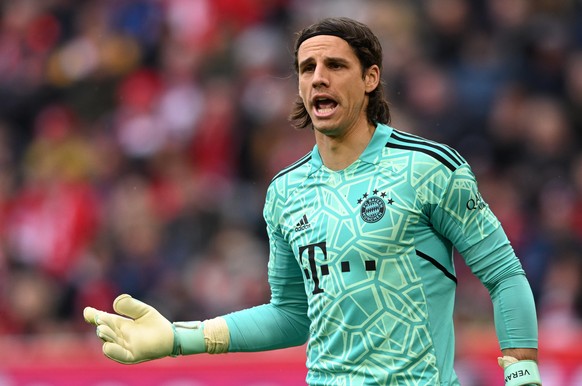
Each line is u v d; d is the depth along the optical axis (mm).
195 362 28172
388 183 15492
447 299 15555
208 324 16859
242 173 44031
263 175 43469
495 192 39844
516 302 15328
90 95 49031
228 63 47344
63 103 50062
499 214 39094
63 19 53312
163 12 51469
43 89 50688
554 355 27578
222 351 16875
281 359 27859
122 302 16266
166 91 47594
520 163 41719
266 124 44375
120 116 47844
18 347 31406
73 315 39219
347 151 15852
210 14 50312
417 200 15359
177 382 28203
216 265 38562
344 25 15789
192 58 48500
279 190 16375
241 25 49906
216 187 42500
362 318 15289
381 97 16234
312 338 15922
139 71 49375
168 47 49938
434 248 15516
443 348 15320
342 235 15469
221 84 46625
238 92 46094
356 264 15336
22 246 42750
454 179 15375
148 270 39125
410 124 42562
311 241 15766
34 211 43625
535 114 42781
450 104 43656
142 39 50750
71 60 51188
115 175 44594
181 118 45969
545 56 45094
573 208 39375
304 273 15969
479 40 46344
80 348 30609
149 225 40500
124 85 49188
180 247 39469
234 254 38656
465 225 15438
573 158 41281
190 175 43750
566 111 43156
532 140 42156
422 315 15242
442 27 46500
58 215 42719
